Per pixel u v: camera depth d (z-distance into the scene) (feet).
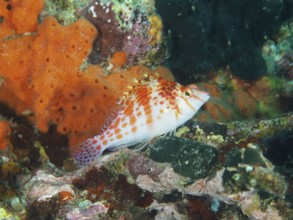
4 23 0.85
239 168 0.62
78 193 0.70
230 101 1.09
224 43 1.06
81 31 0.83
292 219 0.61
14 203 0.71
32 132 0.84
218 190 0.64
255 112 1.13
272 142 0.87
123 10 0.86
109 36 0.87
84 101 0.85
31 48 0.83
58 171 0.81
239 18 1.06
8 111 0.87
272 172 0.59
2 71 0.83
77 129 0.85
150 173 0.68
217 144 0.73
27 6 0.84
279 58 1.17
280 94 1.15
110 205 0.69
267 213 0.62
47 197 0.69
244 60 1.07
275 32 1.19
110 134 0.75
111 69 0.89
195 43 0.96
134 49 0.89
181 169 0.66
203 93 0.75
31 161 0.81
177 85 0.74
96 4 0.85
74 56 0.83
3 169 0.74
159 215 0.70
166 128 0.74
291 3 1.17
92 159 0.74
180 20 0.92
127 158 0.70
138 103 0.74
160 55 0.92
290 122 0.76
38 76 0.83
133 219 0.70
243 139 0.73
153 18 0.88
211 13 1.01
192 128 0.78
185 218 0.68
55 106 0.84
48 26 0.83
